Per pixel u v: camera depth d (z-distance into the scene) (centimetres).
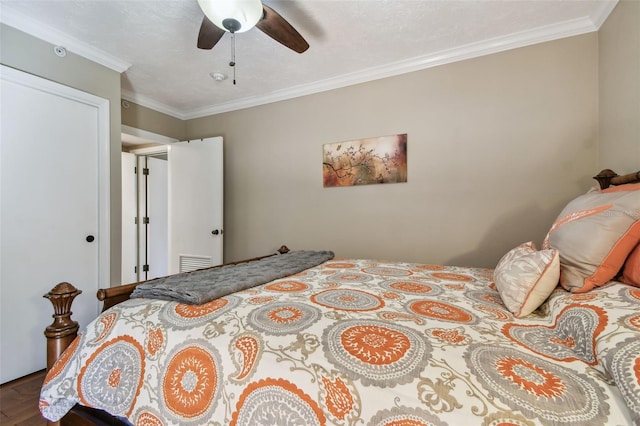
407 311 96
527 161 215
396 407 61
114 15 186
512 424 53
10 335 188
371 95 268
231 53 231
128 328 98
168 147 360
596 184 196
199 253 343
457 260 238
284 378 72
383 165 263
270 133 318
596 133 196
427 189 248
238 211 339
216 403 77
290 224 310
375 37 212
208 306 102
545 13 188
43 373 198
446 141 240
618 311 72
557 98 206
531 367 64
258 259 205
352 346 74
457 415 57
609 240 92
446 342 74
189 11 182
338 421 64
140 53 231
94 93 229
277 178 316
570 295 91
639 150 149
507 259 119
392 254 262
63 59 211
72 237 219
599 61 193
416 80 250
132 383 90
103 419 100
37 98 201
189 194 349
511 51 218
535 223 214
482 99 228
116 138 245
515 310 95
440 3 177
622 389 54
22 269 194
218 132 348
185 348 87
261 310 97
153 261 434
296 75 270
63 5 177
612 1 173
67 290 111
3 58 184
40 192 203
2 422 147
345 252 283
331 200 289
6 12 181
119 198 247
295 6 178
